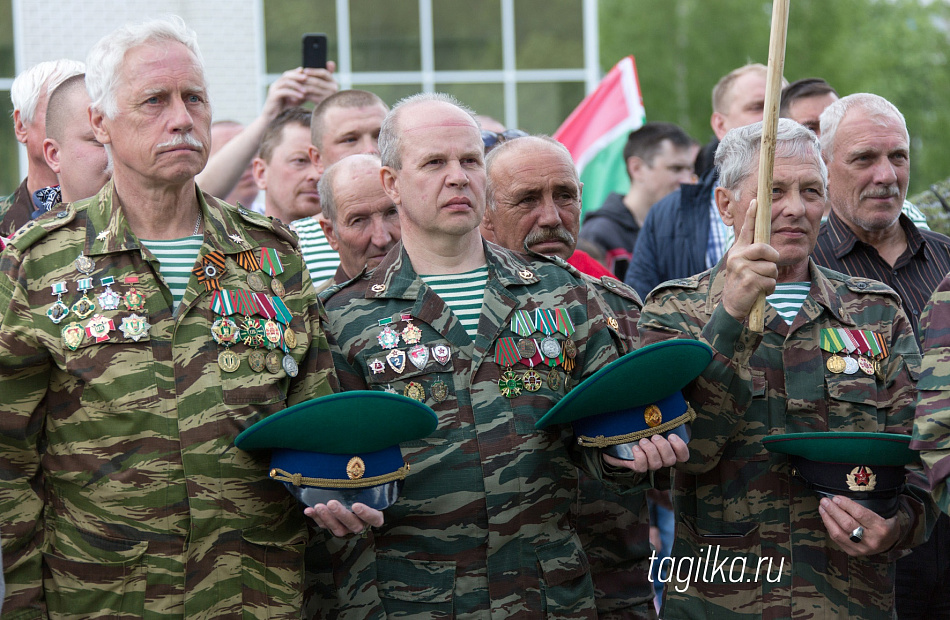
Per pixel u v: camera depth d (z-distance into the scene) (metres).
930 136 60.09
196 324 5.21
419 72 24.30
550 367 5.68
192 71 5.26
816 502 5.72
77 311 5.09
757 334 5.50
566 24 24.84
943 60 63.00
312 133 9.36
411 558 5.46
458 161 5.69
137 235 5.35
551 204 7.10
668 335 6.00
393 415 5.04
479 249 5.99
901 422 5.83
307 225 9.12
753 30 52.81
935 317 5.15
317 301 5.69
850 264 7.50
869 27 62.78
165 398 5.07
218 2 21.78
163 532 5.02
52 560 5.08
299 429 4.99
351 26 23.88
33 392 5.08
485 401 5.55
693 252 9.52
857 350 5.90
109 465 5.02
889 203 7.34
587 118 13.20
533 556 5.48
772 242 5.89
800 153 5.90
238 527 5.16
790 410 5.82
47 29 21.09
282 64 23.28
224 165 9.73
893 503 5.54
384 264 5.94
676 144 12.25
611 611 6.22
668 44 53.28
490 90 24.66
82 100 6.79
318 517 5.02
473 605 5.38
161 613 4.98
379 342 5.65
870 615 5.67
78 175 6.79
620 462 5.35
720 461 5.80
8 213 7.38
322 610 5.57
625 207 12.28
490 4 24.55
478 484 5.46
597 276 8.26
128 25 5.28
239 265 5.44
